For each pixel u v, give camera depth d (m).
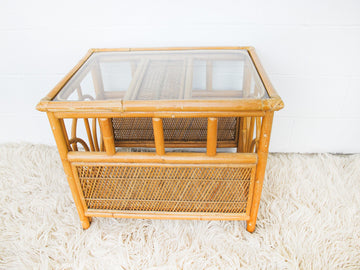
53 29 1.26
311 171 1.34
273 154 1.49
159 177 0.97
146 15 1.21
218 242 1.04
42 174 1.36
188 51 1.18
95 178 0.97
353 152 1.49
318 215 1.12
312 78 1.30
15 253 1.02
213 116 0.82
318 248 1.00
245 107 0.79
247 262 0.97
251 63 1.07
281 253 1.00
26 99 1.45
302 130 1.44
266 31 1.21
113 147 0.90
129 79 1.01
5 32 1.26
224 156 0.90
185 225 1.10
